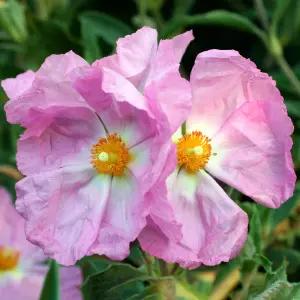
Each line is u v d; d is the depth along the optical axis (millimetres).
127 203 195
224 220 189
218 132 201
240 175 194
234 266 230
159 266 209
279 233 274
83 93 190
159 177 170
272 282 210
